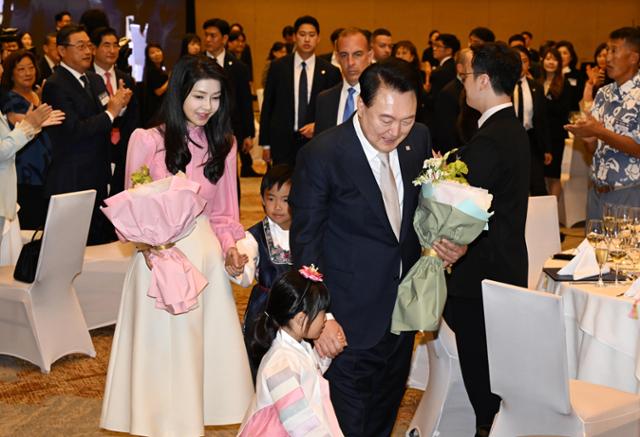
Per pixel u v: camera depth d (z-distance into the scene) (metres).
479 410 3.56
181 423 3.41
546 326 2.81
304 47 6.81
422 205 2.93
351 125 2.95
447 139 6.70
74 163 6.08
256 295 3.76
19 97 6.02
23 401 4.40
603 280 3.74
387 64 2.73
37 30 13.80
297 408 2.60
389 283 2.96
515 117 3.47
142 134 3.47
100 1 14.44
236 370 3.57
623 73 5.14
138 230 3.27
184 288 3.31
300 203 2.94
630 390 3.43
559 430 2.97
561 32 17.80
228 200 3.65
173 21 15.06
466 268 3.47
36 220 6.18
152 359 3.42
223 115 3.51
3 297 4.84
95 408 4.32
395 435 4.06
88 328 5.39
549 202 4.93
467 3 17.73
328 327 2.84
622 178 5.18
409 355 3.14
